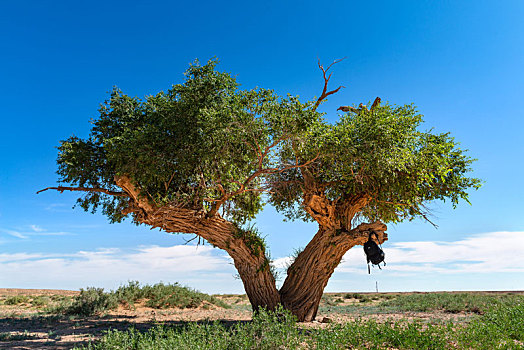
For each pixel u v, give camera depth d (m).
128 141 10.01
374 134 10.31
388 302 21.42
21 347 7.50
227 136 9.52
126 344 6.77
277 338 6.95
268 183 13.22
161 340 6.70
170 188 11.87
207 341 6.98
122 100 11.70
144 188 11.06
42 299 20.00
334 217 12.89
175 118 10.38
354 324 8.44
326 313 15.97
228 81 10.68
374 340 7.14
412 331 7.78
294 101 9.45
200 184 11.65
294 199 14.71
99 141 11.59
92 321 12.31
